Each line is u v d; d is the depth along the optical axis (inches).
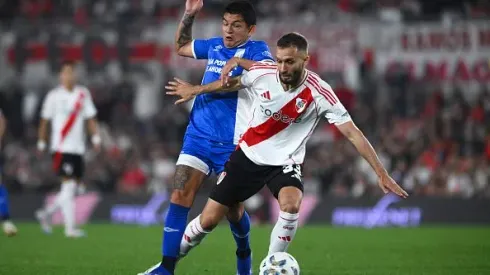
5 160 3026.6
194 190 1019.9
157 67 3294.8
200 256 1423.5
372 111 3176.7
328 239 1859.0
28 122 3299.7
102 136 3100.4
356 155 2915.8
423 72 3147.1
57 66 3284.9
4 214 1772.9
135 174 2881.4
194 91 1010.7
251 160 969.5
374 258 1419.8
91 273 1159.0
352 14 3459.6
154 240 1790.1
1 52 3309.5
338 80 3159.5
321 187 2847.0
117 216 2571.4
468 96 3250.5
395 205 2559.1
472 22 3110.2
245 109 1038.4
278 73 950.4
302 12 3508.9
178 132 3248.0
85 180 2883.9
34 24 3334.2
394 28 3147.1
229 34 1052.5
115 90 3316.9
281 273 920.3
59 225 2428.6
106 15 3624.5
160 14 3597.4
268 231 2107.5
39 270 1197.1
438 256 1459.2
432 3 3521.2
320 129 3277.6
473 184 2770.7
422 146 2960.1
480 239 1876.2
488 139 2982.3
